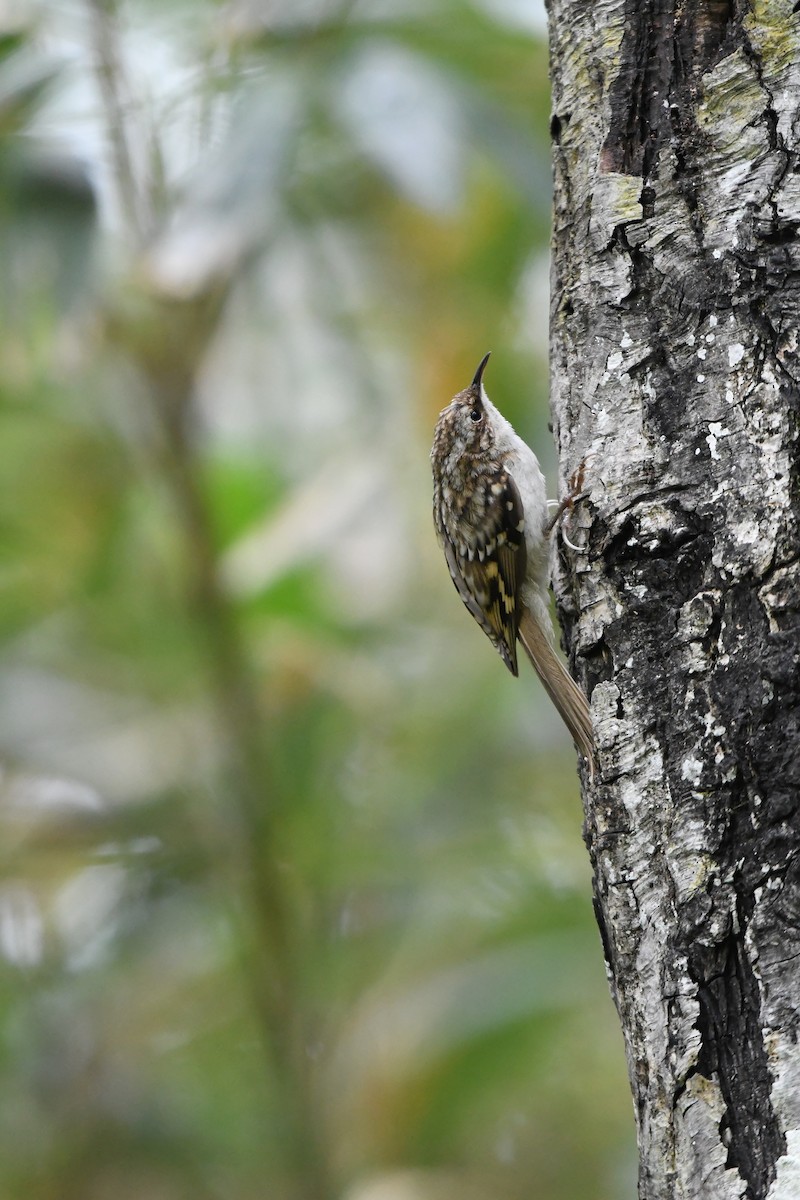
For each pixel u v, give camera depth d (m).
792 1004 4.46
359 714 9.50
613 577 5.24
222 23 8.46
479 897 9.50
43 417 9.03
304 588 9.35
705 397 5.17
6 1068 9.31
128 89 8.59
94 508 9.23
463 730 9.92
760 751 4.70
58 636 9.39
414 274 9.40
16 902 9.46
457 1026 8.70
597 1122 9.88
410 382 9.62
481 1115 9.45
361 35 8.39
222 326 8.89
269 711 9.26
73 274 7.96
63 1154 9.09
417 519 9.89
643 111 5.54
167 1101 9.30
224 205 7.88
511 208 9.25
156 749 9.12
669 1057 4.68
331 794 9.17
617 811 5.04
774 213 5.19
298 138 8.02
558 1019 9.12
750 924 4.59
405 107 8.07
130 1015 9.39
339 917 9.25
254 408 9.75
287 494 9.77
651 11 5.57
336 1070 8.76
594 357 5.50
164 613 9.20
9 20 8.42
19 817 9.03
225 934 9.44
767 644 4.79
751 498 4.97
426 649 10.17
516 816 9.79
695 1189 4.52
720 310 5.21
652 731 5.00
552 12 5.93
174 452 8.90
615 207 5.50
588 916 9.29
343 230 9.20
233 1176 9.06
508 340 9.66
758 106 5.30
